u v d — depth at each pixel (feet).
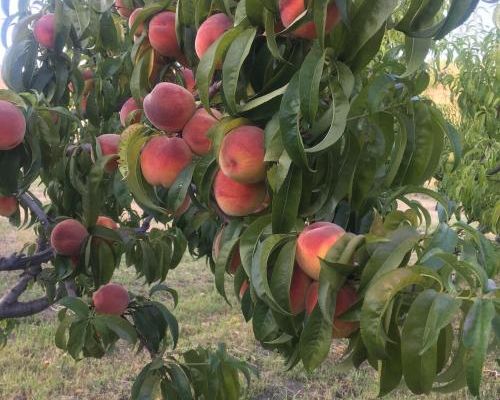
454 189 15.26
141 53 6.00
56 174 7.26
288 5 3.83
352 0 3.65
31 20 7.40
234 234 4.64
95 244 7.26
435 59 17.01
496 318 3.10
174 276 29.32
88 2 7.28
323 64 3.67
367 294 3.36
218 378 7.29
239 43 4.02
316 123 4.01
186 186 4.70
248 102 4.19
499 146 15.47
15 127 5.52
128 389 17.78
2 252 31.48
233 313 24.31
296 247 4.00
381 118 4.32
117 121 9.55
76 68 7.66
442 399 16.67
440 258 3.39
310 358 3.79
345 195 4.32
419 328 3.29
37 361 19.33
